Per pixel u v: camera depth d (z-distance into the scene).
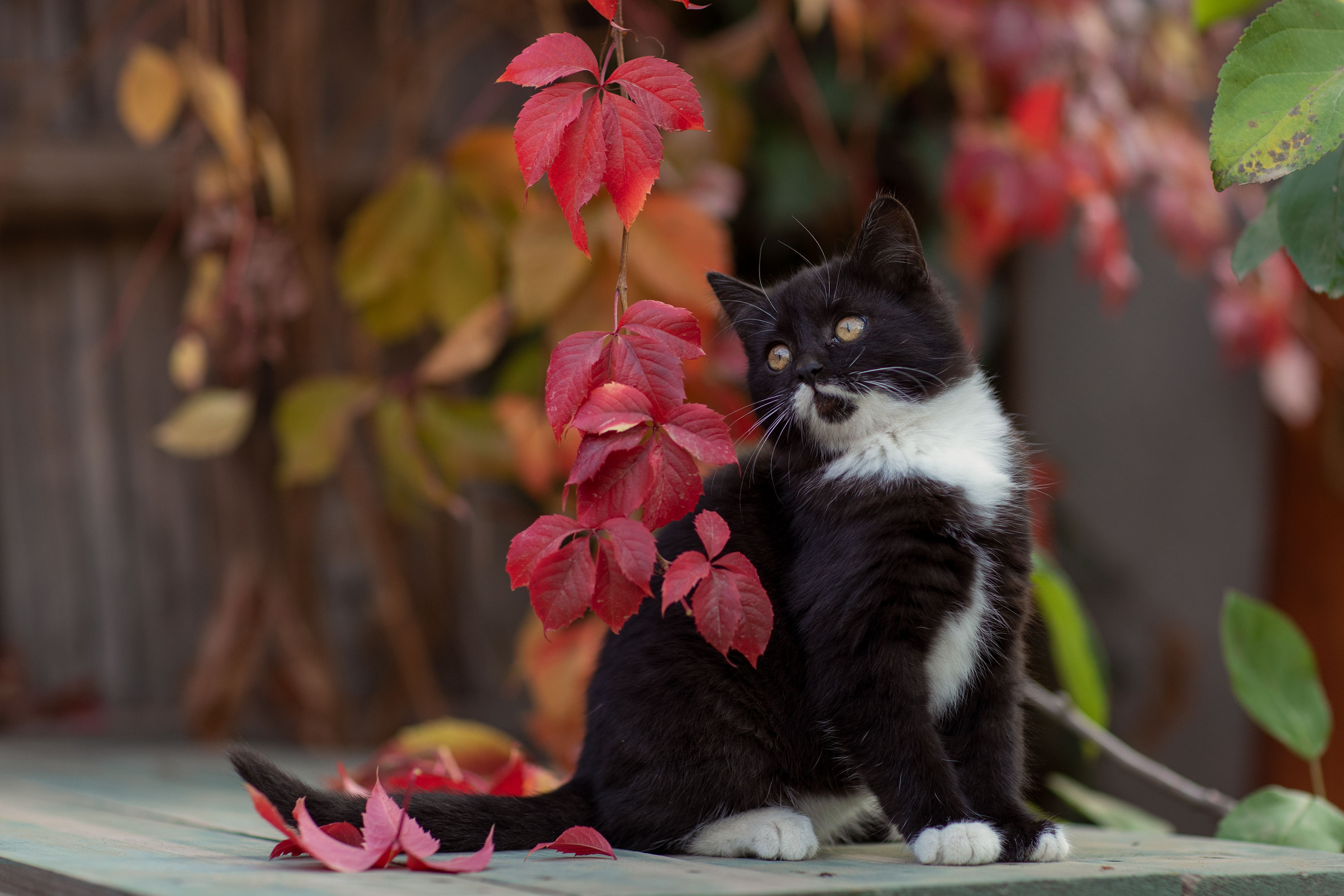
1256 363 4.86
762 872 1.90
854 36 4.40
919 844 2.12
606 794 2.33
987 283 5.49
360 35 5.20
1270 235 2.47
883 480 2.48
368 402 4.23
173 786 3.43
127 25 5.12
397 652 5.03
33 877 1.93
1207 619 5.27
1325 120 1.97
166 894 1.60
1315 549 5.30
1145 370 5.40
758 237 5.56
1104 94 4.31
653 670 2.37
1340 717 5.22
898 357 2.69
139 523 5.23
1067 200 4.20
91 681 5.23
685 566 1.88
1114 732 5.34
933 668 2.45
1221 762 5.21
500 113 5.31
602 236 3.66
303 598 4.91
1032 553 2.61
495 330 4.13
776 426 2.72
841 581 2.33
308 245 4.74
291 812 2.11
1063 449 5.57
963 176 4.22
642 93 1.89
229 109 4.22
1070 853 2.21
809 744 2.40
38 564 5.23
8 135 5.10
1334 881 1.97
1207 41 4.85
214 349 4.43
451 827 2.20
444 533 5.26
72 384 5.21
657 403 1.88
